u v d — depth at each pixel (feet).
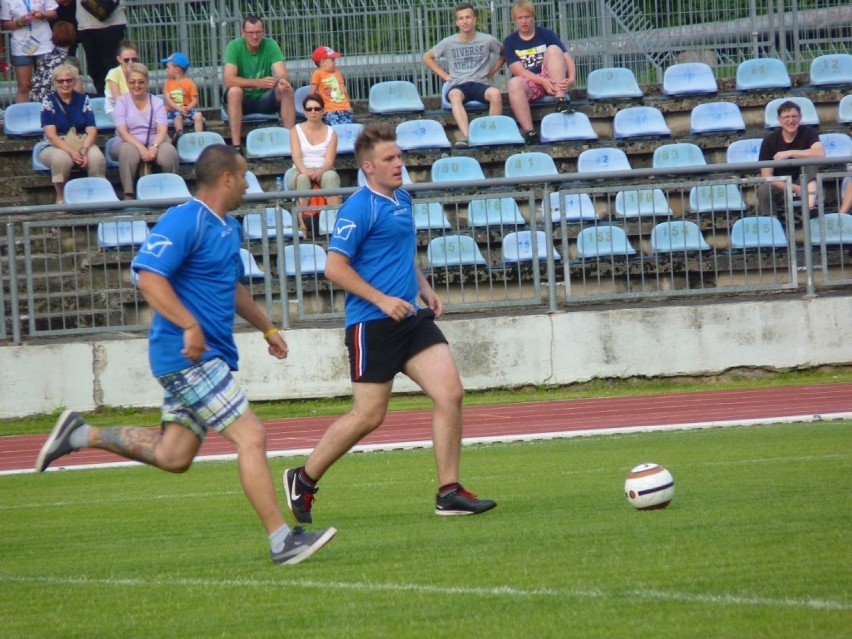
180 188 164.66
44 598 49.19
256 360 143.74
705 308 146.82
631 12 224.12
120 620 44.34
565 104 186.50
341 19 215.31
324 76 186.80
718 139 187.01
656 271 147.74
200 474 97.86
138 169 169.27
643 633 38.17
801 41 223.71
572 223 156.04
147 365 142.00
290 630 41.27
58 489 92.22
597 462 89.92
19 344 140.87
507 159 172.96
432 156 181.68
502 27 219.00
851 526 55.98
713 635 37.52
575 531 58.34
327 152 164.14
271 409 142.61
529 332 145.79
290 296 147.84
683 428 112.06
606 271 149.69
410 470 92.84
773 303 147.33
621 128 187.42
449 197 144.87
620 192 149.07
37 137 183.83
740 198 149.89
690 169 145.69
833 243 150.20
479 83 190.29
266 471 52.70
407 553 55.01
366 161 64.95
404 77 216.74
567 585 45.98
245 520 69.92
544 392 145.69
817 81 204.44
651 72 224.12
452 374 65.87
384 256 65.05
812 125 191.62
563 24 222.89
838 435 98.53
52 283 146.72
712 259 150.61
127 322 145.28
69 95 166.61
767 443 95.40
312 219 143.23
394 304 63.26
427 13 216.54
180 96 185.26
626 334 146.30
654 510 63.52
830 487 69.36
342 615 43.09
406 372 66.64
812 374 147.64
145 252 51.19
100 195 162.09
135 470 103.96
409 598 45.29
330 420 133.08
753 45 223.10
